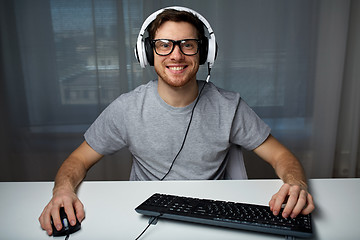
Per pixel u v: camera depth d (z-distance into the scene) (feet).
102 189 2.72
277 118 6.33
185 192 2.62
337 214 2.23
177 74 3.20
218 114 3.59
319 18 5.83
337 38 5.88
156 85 3.68
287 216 2.06
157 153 3.56
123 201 2.48
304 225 1.97
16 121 6.38
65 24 5.92
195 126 3.52
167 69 3.21
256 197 2.51
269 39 5.93
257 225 1.98
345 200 2.45
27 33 5.96
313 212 2.27
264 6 5.80
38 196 2.63
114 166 6.52
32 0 5.82
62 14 5.88
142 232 2.03
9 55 6.05
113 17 5.85
